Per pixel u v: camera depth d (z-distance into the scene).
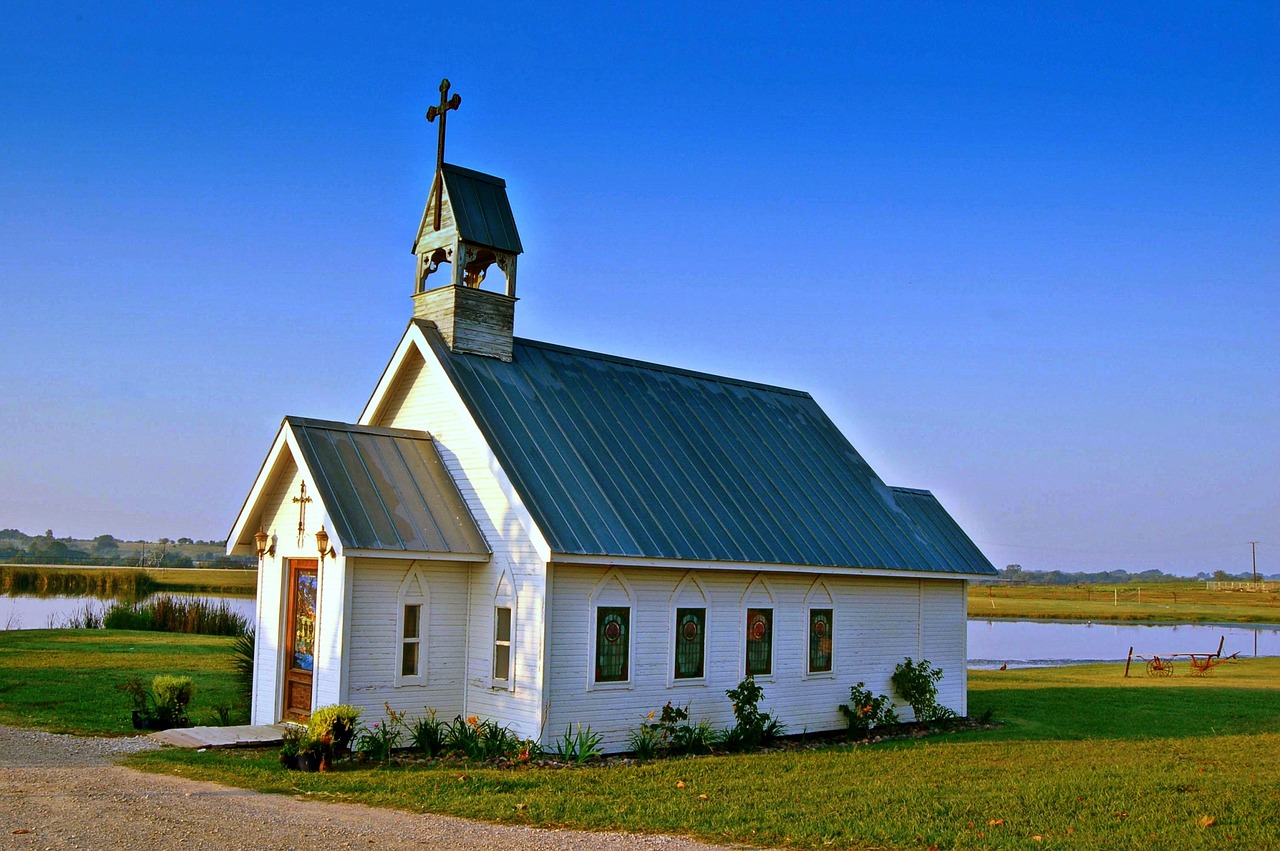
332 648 17.64
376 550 17.59
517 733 17.84
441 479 19.88
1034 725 23.52
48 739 17.48
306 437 18.89
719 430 24.38
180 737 17.45
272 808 12.60
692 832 11.93
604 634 18.67
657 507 20.17
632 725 18.89
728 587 20.69
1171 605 116.06
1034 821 12.48
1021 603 119.38
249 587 88.25
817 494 24.28
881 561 23.17
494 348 21.72
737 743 19.73
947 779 15.36
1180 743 19.64
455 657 19.00
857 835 11.82
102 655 30.84
